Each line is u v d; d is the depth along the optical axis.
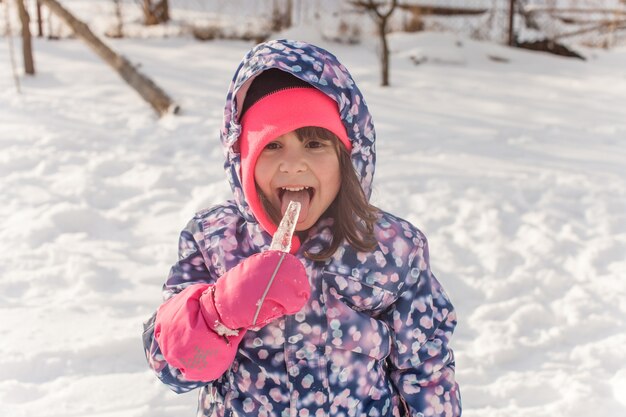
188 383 1.56
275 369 1.57
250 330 1.58
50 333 3.51
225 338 1.43
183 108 7.57
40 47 10.05
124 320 3.70
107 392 3.08
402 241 1.64
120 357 3.37
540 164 6.25
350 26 11.84
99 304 3.85
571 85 9.52
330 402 1.57
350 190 1.57
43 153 6.08
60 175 5.69
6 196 5.25
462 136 7.09
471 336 3.71
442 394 1.65
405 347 1.64
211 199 5.35
